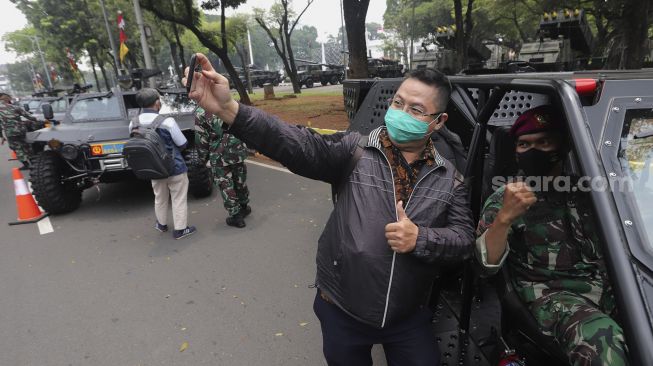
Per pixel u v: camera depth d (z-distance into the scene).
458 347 1.84
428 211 1.47
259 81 41.78
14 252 4.28
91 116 6.08
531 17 25.69
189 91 1.39
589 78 1.31
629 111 1.19
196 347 2.70
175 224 4.43
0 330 2.93
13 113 8.53
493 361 1.76
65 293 3.41
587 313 1.40
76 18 27.67
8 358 2.64
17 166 9.59
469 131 2.61
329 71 36.72
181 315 3.04
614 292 1.04
